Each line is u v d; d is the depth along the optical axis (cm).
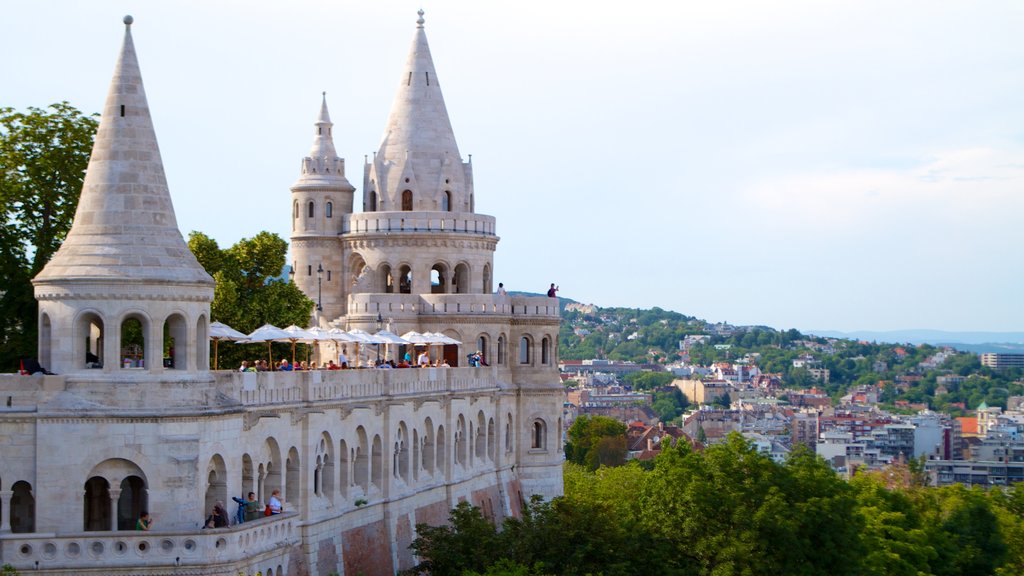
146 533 8181
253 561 8588
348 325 14950
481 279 15650
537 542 10288
